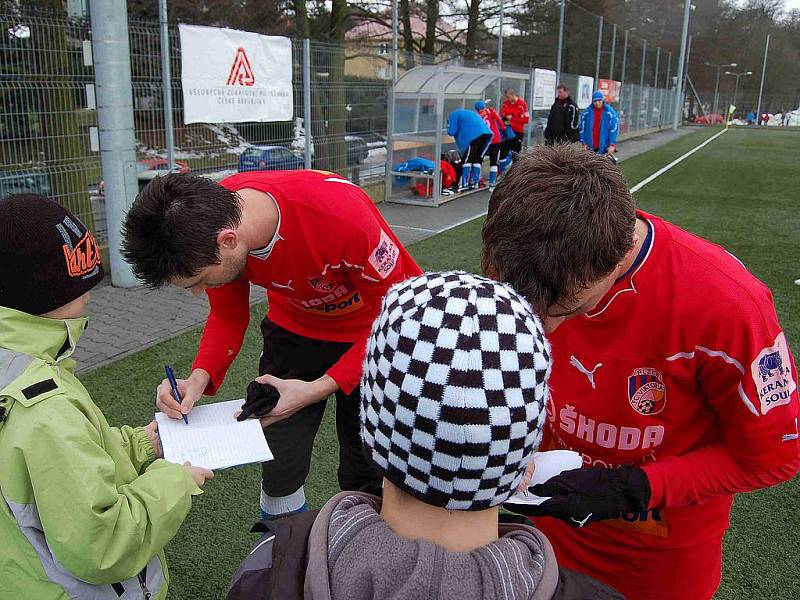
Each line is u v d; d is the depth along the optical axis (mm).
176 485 1521
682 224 9781
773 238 8891
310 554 909
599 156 1270
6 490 1329
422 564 846
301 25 11570
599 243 1168
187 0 10156
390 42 11141
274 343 2479
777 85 62938
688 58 52812
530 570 893
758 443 1354
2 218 1374
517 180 1236
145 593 1566
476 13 16562
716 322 1316
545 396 893
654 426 1489
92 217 6105
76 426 1341
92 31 5621
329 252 2016
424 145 11641
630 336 1422
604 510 1375
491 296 879
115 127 5699
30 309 1410
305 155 8688
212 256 1702
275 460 2361
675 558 1583
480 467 837
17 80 5324
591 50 23000
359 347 2180
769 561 2746
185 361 4484
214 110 6980
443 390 814
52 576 1392
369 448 929
